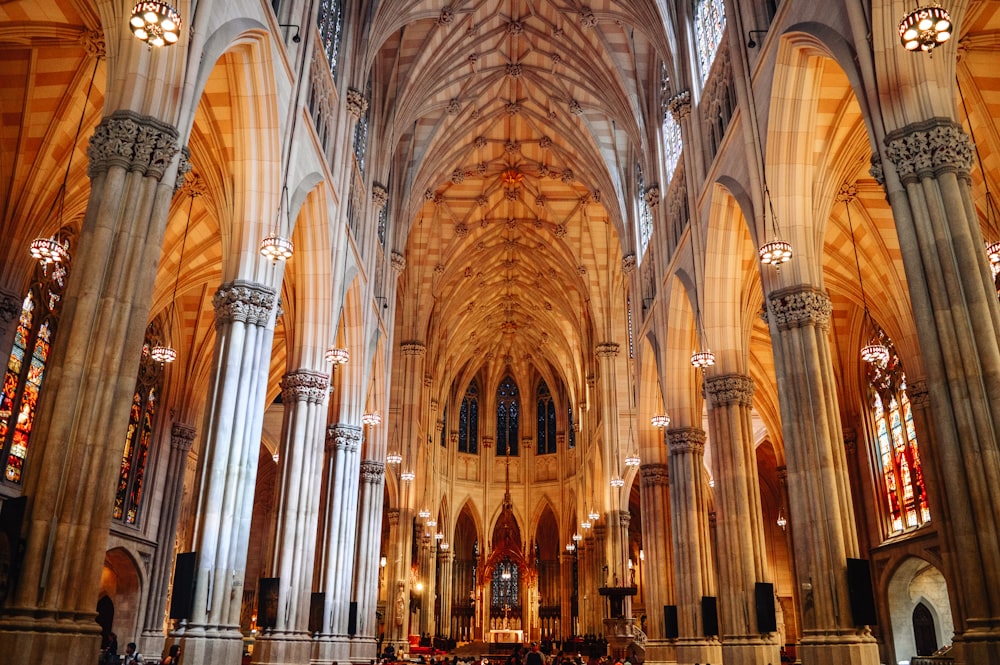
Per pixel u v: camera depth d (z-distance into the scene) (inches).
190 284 1128.8
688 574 1023.0
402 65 1283.2
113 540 1056.8
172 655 577.0
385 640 1578.5
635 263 1395.2
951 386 426.6
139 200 454.0
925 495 1043.3
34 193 814.5
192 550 606.5
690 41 986.1
